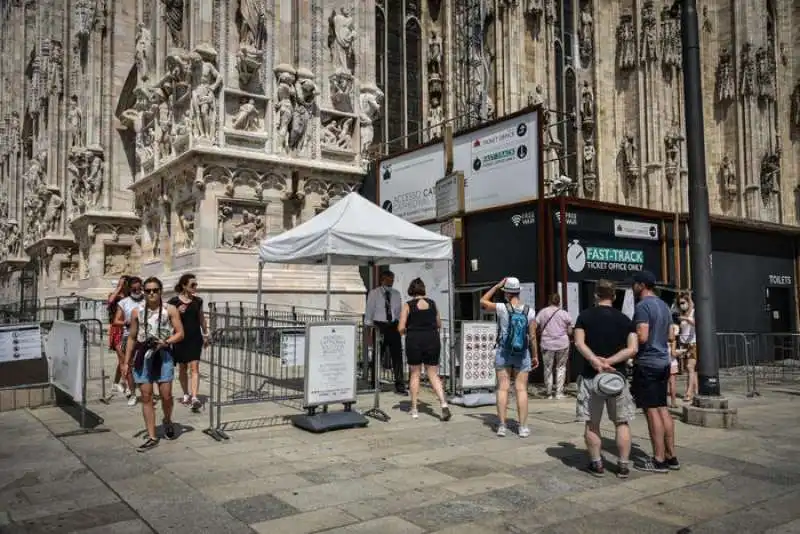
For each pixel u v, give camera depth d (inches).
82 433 334.6
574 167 1376.7
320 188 823.7
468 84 1125.1
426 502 229.6
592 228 545.6
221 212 746.2
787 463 286.0
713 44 1658.5
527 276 518.0
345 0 879.7
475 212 556.1
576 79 1385.3
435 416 389.7
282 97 797.2
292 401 432.5
